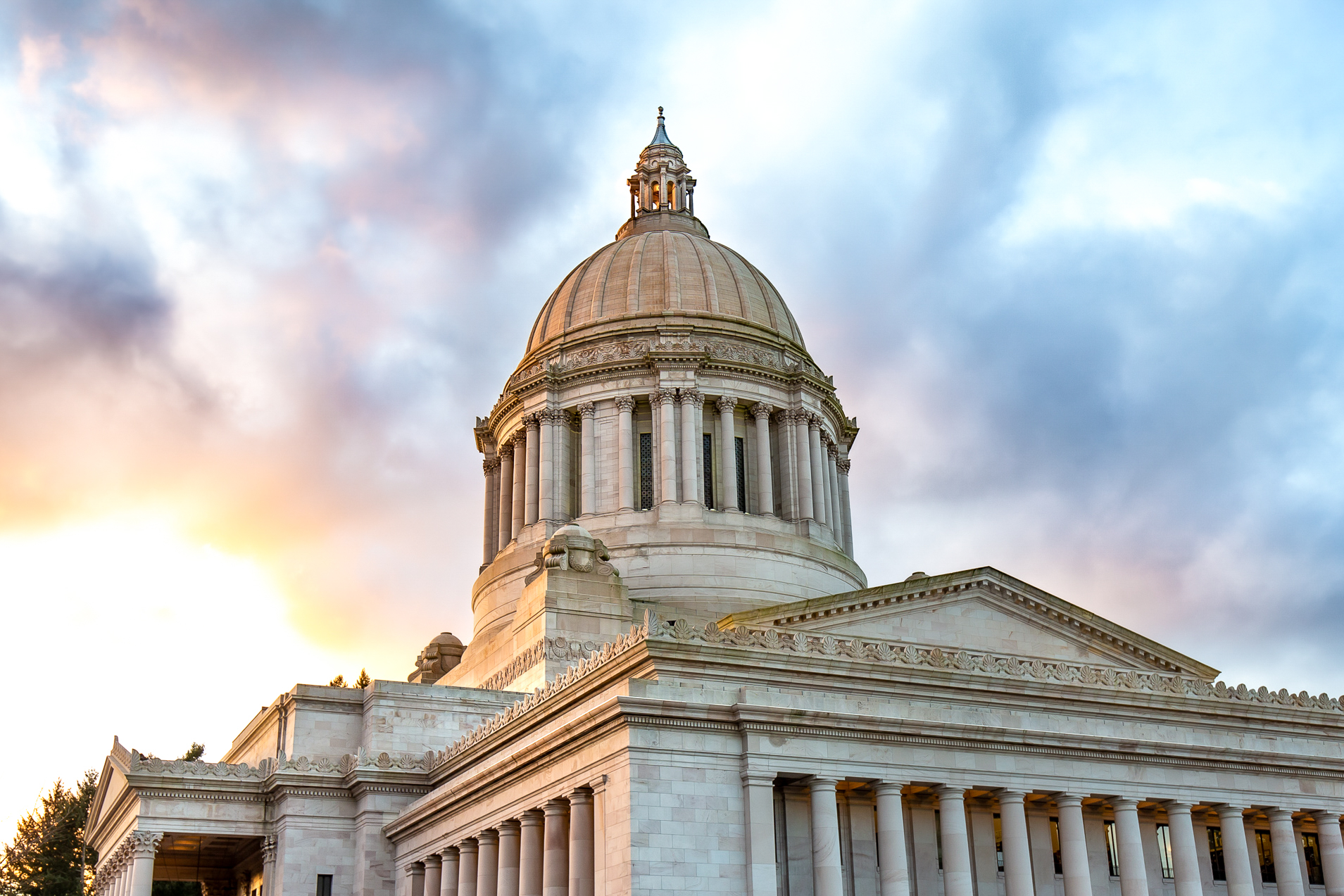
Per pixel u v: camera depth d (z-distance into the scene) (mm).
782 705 51719
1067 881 55062
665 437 93562
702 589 88000
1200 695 61156
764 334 100688
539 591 75812
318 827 69562
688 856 47750
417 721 73562
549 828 53000
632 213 116188
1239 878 59281
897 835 51438
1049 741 55469
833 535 100312
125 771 71188
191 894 130625
